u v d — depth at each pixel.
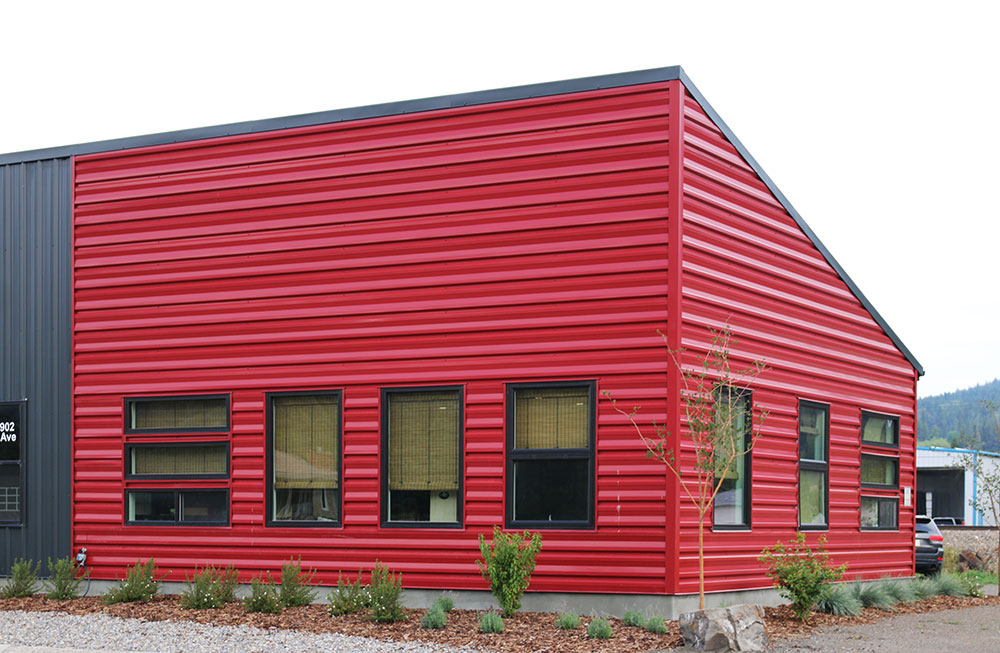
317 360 12.74
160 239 13.57
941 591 14.87
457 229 12.27
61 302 14.02
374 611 11.10
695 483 11.45
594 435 11.52
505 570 11.20
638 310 11.48
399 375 12.38
